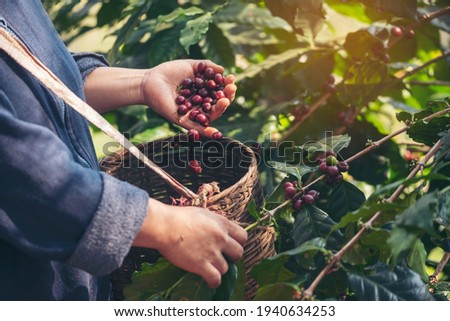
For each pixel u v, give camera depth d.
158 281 1.32
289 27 2.35
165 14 2.23
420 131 1.57
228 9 2.24
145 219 1.17
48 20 1.42
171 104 1.60
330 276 1.34
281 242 1.62
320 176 1.57
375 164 2.08
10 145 1.10
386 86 2.00
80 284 1.30
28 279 1.24
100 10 2.30
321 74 2.32
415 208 1.14
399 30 1.95
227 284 1.27
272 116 2.10
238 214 1.38
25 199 1.11
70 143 1.33
